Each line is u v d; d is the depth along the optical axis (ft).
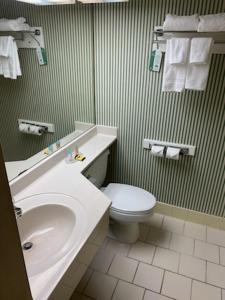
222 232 7.47
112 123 7.46
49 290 2.95
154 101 6.68
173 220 7.96
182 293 5.67
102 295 5.59
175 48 5.38
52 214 4.48
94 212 4.28
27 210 4.24
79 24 6.02
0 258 1.92
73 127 6.84
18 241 2.13
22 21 4.67
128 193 6.82
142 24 5.96
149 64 6.28
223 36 5.42
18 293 2.25
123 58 6.47
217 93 6.04
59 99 6.05
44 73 5.43
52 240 4.16
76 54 6.24
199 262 6.45
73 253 3.48
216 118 6.32
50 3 5.19
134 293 5.65
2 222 1.88
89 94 7.02
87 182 5.13
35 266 3.40
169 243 7.02
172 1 5.56
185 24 5.17
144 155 7.55
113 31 6.26
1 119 4.44
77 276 3.77
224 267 6.32
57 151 5.92
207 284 5.89
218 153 6.72
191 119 6.55
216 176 7.04
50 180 5.20
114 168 8.18
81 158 6.04
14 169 4.87
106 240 7.04
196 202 7.63
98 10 6.15
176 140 6.96
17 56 4.70
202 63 5.33
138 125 7.16
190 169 7.22
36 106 5.38
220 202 7.33
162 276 6.06
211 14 5.25
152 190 8.04
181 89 5.73
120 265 6.31
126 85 6.76
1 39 4.28
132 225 6.75
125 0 5.39
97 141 7.20
